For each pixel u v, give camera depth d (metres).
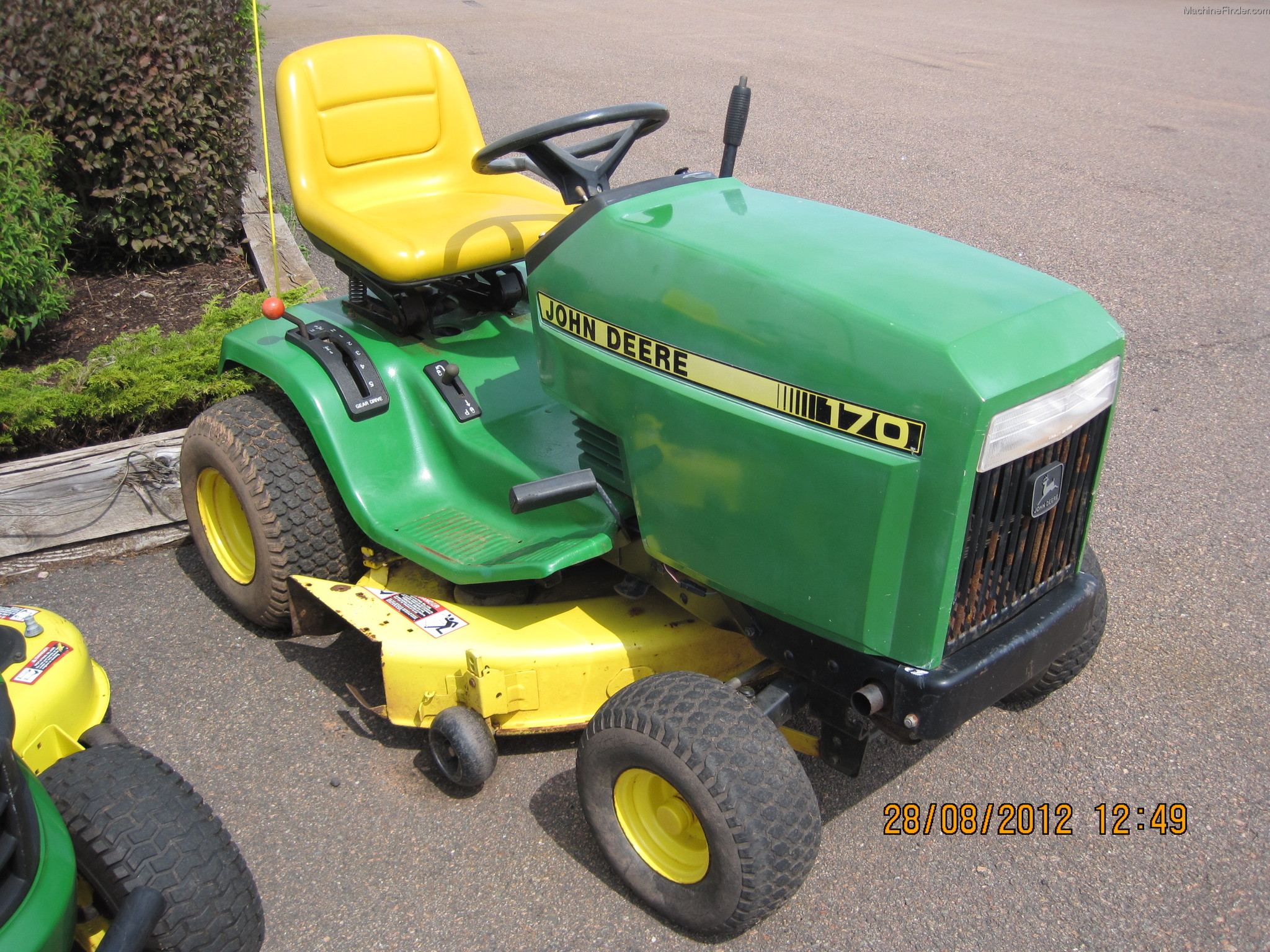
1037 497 1.97
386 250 2.76
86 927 1.97
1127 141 8.24
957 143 8.06
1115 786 2.58
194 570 3.51
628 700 2.13
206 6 4.79
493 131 7.84
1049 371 1.86
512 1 14.45
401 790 2.59
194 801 1.98
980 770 2.63
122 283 4.99
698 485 2.17
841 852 2.40
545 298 2.46
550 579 2.79
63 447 3.73
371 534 2.73
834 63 10.82
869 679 2.06
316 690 2.94
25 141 4.18
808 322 1.95
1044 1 15.59
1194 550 3.48
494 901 2.28
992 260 2.16
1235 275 5.68
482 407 2.82
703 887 2.07
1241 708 2.82
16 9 4.39
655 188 2.43
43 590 3.39
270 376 2.90
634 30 12.33
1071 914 2.23
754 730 2.01
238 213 5.32
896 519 1.88
